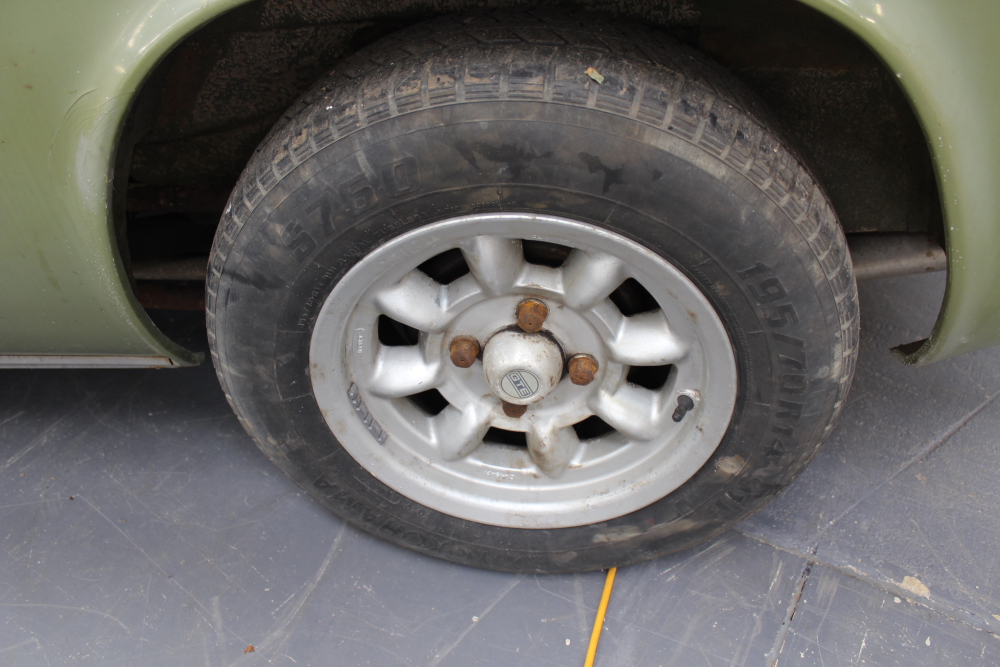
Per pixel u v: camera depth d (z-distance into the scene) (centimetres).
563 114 104
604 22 118
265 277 126
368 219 117
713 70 120
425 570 176
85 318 139
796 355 125
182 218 202
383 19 126
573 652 159
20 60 104
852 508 190
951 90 101
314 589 171
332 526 185
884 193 148
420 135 107
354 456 154
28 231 122
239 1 100
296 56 132
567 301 129
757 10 119
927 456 203
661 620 165
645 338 134
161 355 152
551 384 137
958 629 162
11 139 111
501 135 106
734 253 114
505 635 162
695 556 178
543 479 157
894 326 242
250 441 207
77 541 179
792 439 137
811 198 116
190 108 140
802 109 137
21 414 213
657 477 149
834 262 120
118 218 125
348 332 137
